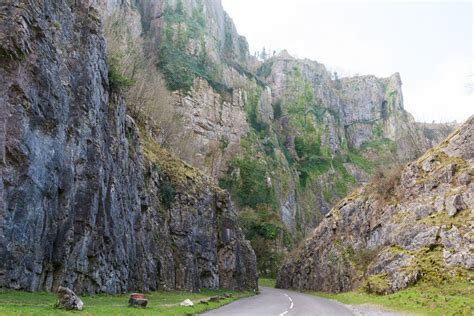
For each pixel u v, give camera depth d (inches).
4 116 718.5
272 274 3582.7
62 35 953.5
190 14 4965.6
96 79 1067.9
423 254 1462.8
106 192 1067.3
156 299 1014.4
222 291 1829.5
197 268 1763.0
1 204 684.7
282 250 3745.1
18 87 751.7
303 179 5374.0
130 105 1973.4
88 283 926.4
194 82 4079.7
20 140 737.0
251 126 4729.3
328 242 2329.0
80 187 933.2
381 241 1819.6
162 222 1615.4
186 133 3129.9
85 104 987.3
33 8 830.5
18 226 714.2
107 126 1135.6
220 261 2025.1
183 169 1989.4
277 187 4503.0
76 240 897.5
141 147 1643.7
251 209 3868.1
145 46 3855.8
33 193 754.8
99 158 1011.3
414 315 860.0
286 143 5856.3
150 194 1560.0
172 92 3818.9
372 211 2021.4
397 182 1939.0
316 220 5059.1
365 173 6033.5
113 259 1058.7
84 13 1079.6
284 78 6560.0
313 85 6732.3
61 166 861.8
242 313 807.1
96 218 989.8
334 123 6402.6
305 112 6190.9
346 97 7180.1
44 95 820.6
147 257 1353.3
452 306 879.1
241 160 4114.2
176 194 1774.1
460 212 1514.5
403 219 1707.7
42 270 788.6
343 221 2274.9
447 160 1731.1
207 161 3789.4
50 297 696.4
